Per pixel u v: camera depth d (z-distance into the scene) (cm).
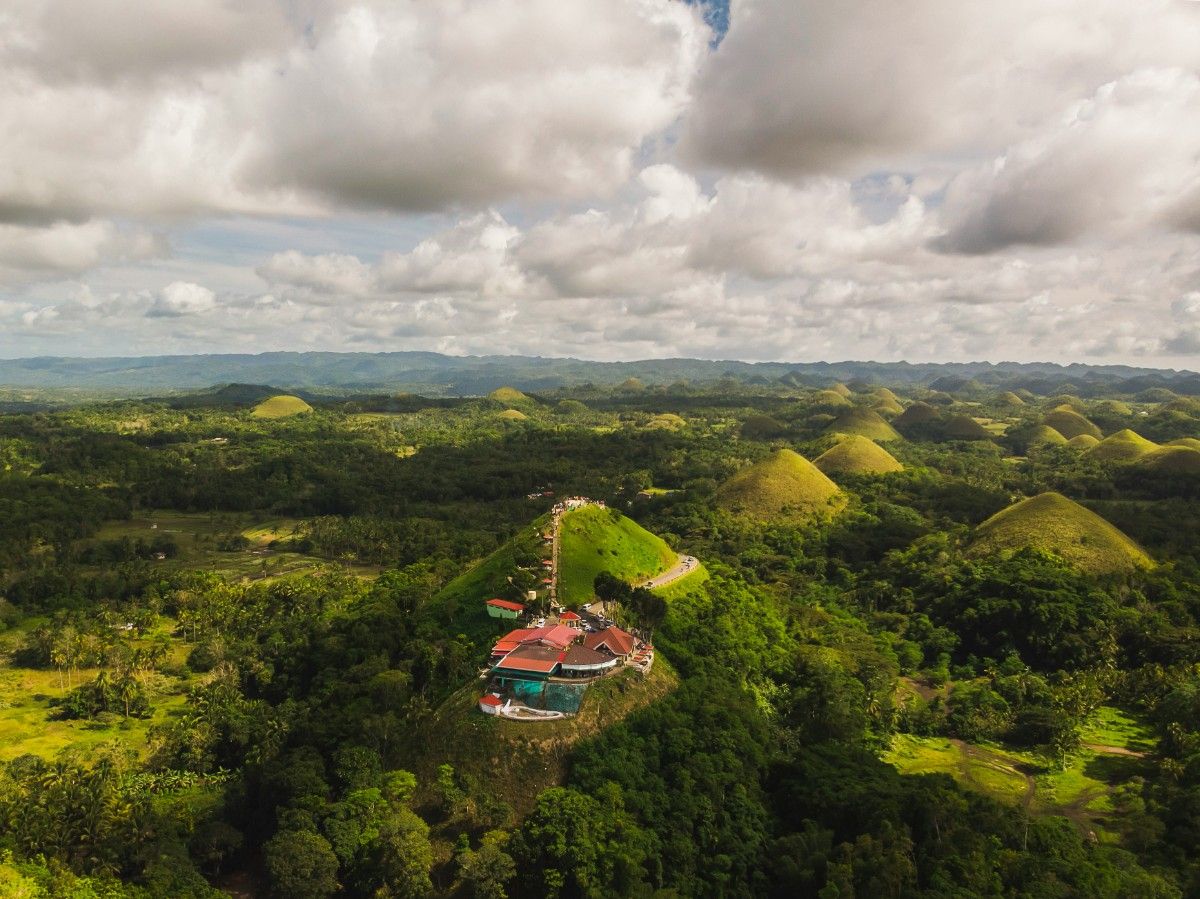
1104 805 8469
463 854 6556
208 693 10381
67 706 10875
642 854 6606
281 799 7462
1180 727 9325
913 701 10812
